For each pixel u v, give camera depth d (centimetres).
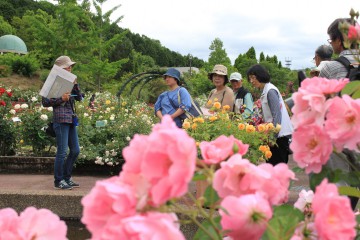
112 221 77
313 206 93
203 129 480
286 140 497
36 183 711
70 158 612
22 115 924
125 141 875
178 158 76
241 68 6775
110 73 4112
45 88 567
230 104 597
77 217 512
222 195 97
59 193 519
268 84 507
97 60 4047
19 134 931
